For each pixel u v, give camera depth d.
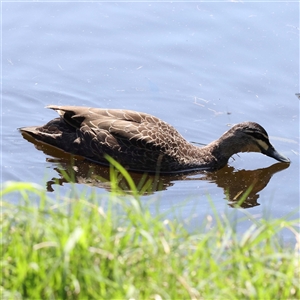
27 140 16.09
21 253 7.66
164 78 18.39
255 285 7.95
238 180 15.41
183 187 14.86
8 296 7.46
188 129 17.02
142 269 7.95
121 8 20.70
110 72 18.50
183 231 9.01
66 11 20.48
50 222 8.23
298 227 12.59
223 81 18.31
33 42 19.25
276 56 18.95
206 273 8.13
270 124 17.09
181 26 20.00
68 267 7.55
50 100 17.45
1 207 9.71
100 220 8.80
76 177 14.63
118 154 15.27
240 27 19.91
